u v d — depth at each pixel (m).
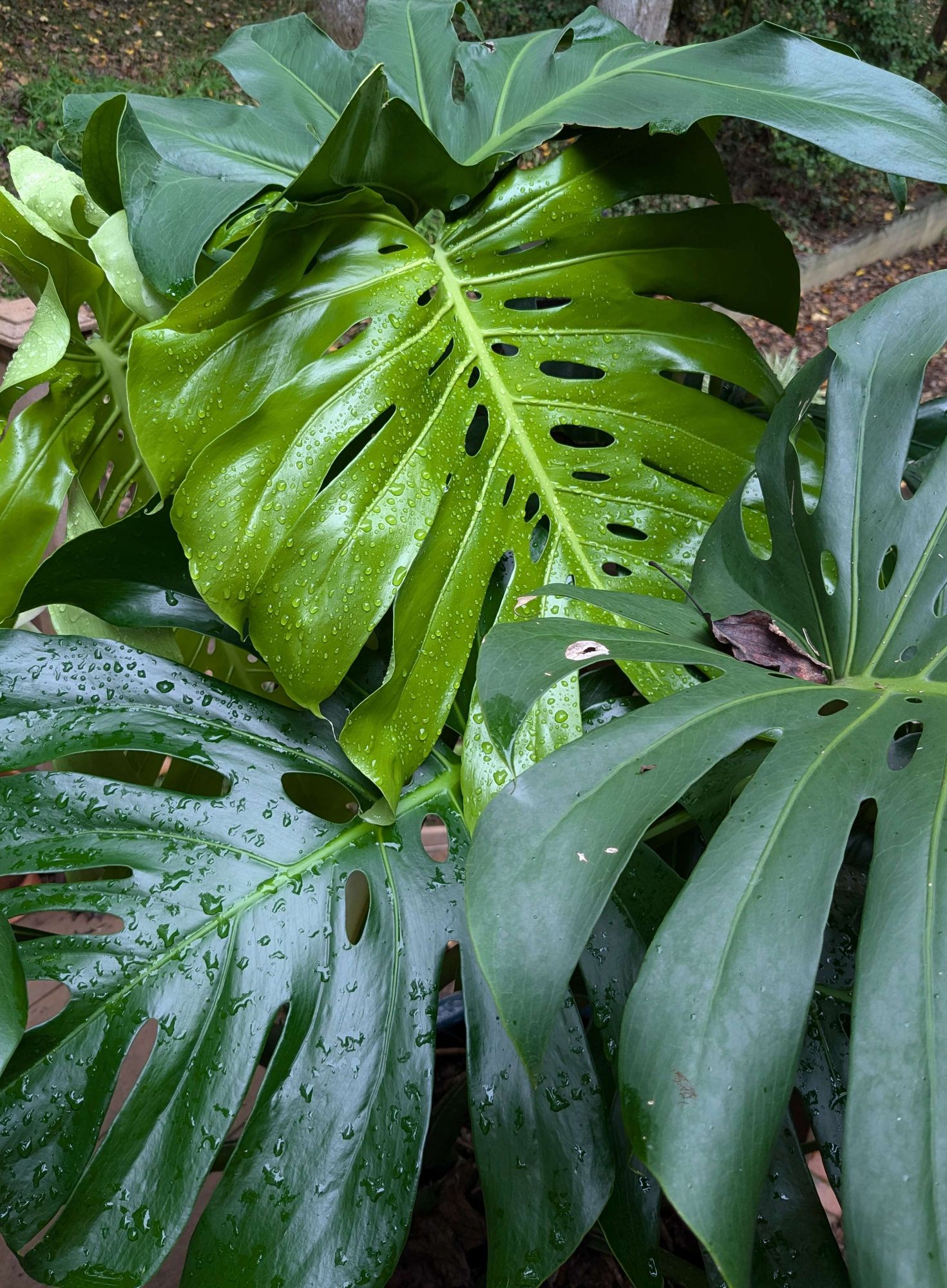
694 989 0.54
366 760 0.81
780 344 4.75
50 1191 0.67
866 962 0.54
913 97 0.89
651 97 0.93
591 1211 0.71
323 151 0.77
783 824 0.59
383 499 0.87
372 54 1.07
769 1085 0.52
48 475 1.09
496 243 0.98
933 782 0.60
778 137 5.34
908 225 5.50
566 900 0.56
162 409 0.84
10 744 0.82
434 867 0.83
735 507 0.82
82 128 1.05
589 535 0.92
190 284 0.82
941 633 0.76
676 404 0.97
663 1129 0.51
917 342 0.79
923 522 0.78
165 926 0.76
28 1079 0.68
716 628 0.76
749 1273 0.50
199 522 0.82
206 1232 0.68
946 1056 0.51
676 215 0.99
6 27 4.80
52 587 0.89
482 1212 1.28
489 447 0.93
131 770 1.22
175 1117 0.70
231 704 0.89
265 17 5.42
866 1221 0.48
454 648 0.87
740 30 5.51
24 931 0.82
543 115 0.95
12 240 0.96
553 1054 0.76
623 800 0.59
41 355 0.95
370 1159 0.72
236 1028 0.74
